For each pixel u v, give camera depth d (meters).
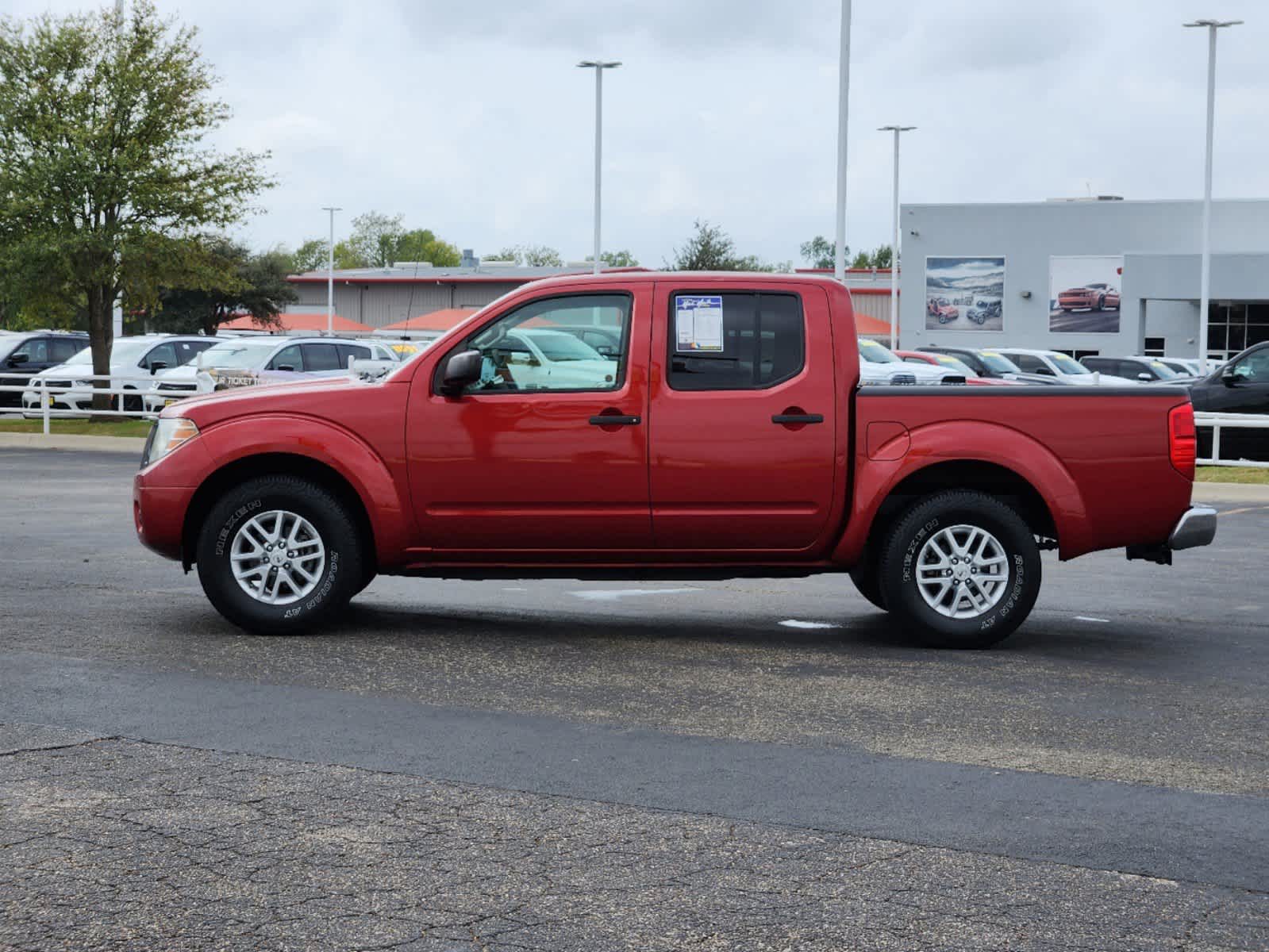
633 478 8.64
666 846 5.09
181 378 29.19
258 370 27.23
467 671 7.91
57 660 8.01
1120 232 65.69
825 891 4.68
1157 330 63.50
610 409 8.62
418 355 8.77
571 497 8.66
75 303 32.56
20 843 5.05
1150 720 7.00
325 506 8.74
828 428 8.66
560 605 10.29
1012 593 8.72
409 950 4.19
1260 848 5.14
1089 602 10.80
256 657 8.19
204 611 9.66
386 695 7.31
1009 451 8.62
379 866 4.87
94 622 9.18
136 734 6.49
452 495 8.69
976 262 68.12
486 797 5.64
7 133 31.30
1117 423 8.68
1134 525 8.73
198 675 7.70
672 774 5.98
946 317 68.88
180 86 31.84
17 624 9.09
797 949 4.23
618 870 4.85
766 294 8.71
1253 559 13.37
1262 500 19.48
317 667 7.95
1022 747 6.46
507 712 7.00
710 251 56.25
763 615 9.98
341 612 9.60
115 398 31.34
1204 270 49.66
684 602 10.51
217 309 79.50
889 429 8.66
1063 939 4.32
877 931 4.37
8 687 7.34
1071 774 6.04
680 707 7.14
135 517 9.07
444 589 10.96
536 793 5.69
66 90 31.52
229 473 8.94
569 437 8.63
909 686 7.67
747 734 6.63
